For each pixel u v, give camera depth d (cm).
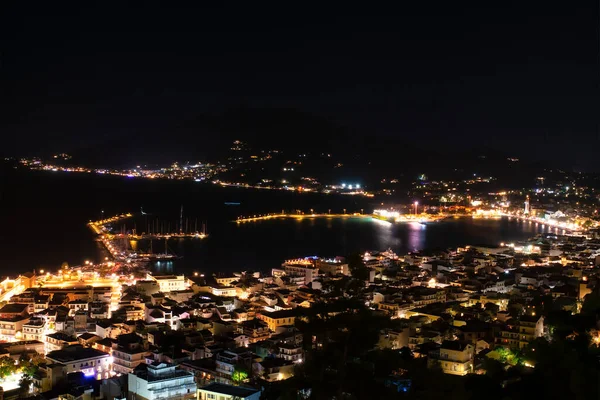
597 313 9900
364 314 9794
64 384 17900
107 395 17425
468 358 19275
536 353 8162
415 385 11438
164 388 16650
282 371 19338
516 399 7731
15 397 17538
